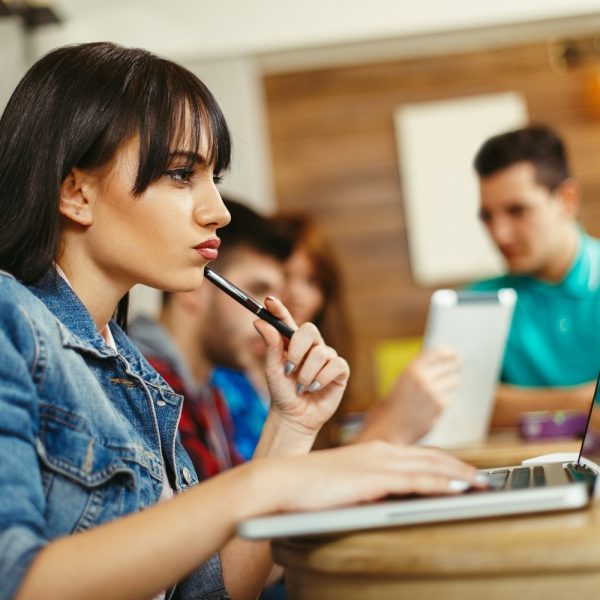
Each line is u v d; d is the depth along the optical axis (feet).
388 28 12.66
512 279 9.04
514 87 13.44
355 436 6.23
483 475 2.85
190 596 3.23
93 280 3.12
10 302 2.67
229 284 3.62
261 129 13.38
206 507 2.22
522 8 12.53
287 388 3.47
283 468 2.30
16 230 2.98
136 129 2.96
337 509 2.10
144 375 3.49
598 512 2.22
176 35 12.58
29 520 2.27
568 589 1.97
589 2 12.43
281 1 12.64
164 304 6.27
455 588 2.01
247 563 3.37
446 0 12.55
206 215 3.04
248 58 12.97
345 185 13.52
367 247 13.43
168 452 3.41
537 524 2.13
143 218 2.97
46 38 11.80
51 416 2.66
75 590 2.16
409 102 13.55
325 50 13.07
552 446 4.26
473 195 13.37
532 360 8.84
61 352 2.77
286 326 3.58
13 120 3.06
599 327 8.68
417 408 5.98
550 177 8.49
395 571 2.02
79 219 3.01
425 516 2.12
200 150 3.04
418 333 13.29
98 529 2.27
